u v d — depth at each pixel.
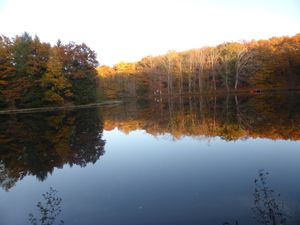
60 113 50.44
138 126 32.50
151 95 102.31
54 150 21.77
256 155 16.55
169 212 10.18
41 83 59.56
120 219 9.92
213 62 92.94
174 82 101.94
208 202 10.75
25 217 10.66
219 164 15.38
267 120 28.61
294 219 8.75
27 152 21.52
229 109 42.84
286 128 23.88
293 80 77.06
